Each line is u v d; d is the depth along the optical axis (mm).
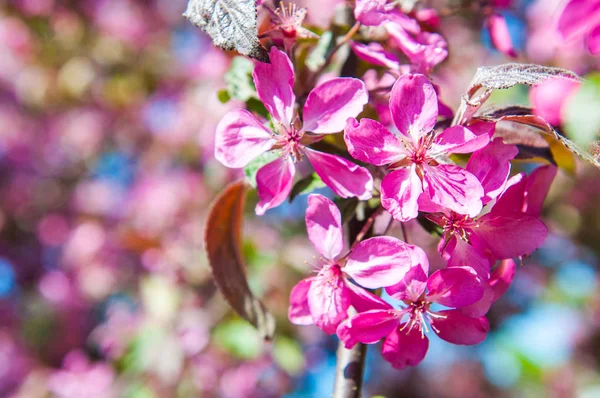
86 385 792
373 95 365
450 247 330
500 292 340
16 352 929
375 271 330
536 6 762
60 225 1033
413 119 330
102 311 943
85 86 1046
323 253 334
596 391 906
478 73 329
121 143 1037
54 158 1075
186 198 872
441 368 984
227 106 845
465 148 323
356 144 326
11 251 1027
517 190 337
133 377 722
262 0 351
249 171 349
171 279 737
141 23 1053
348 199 342
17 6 1061
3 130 1075
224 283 381
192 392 701
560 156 378
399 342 337
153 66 1043
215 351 708
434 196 323
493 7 416
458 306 326
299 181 346
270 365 727
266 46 351
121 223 950
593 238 891
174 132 937
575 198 866
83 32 1059
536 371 905
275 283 727
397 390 964
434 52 357
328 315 333
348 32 374
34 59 1062
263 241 763
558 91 327
